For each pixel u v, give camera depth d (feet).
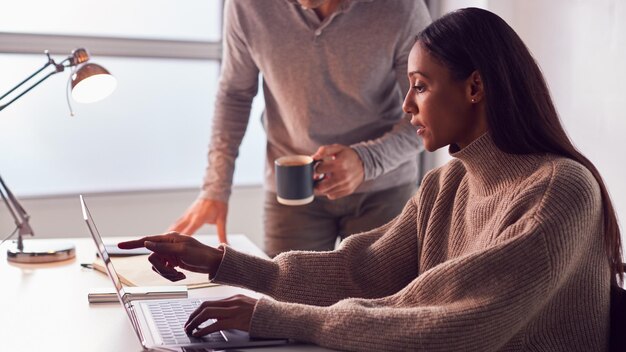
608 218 4.69
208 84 12.50
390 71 8.09
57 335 4.89
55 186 12.03
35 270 6.39
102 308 5.43
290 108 8.22
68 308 5.42
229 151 8.43
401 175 8.47
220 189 8.16
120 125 12.20
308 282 5.52
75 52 7.02
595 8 9.11
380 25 7.82
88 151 12.12
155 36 12.17
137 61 12.09
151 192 12.25
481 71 4.69
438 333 4.25
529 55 4.81
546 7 9.79
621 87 8.86
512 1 10.25
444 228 5.42
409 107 5.00
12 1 11.42
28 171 11.88
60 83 11.75
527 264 4.29
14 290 5.84
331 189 7.22
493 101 4.69
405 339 4.30
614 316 4.81
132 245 5.33
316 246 8.66
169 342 4.62
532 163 4.72
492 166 4.85
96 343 4.73
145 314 5.21
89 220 4.85
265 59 8.14
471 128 4.95
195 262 5.36
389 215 8.45
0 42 11.32
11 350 4.62
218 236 7.64
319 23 7.86
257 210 12.89
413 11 7.86
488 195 4.91
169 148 12.50
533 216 4.40
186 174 12.64
